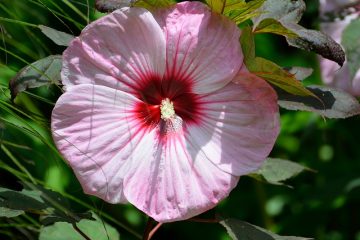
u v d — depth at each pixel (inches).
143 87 43.2
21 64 58.1
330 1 57.5
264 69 42.7
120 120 42.8
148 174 43.1
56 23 58.3
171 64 43.1
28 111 48.3
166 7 42.6
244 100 43.1
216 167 43.1
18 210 44.6
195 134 43.6
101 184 42.7
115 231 50.5
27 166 60.6
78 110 42.3
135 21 42.1
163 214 43.0
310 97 45.1
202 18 42.6
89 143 42.4
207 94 43.4
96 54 42.3
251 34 42.4
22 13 57.7
